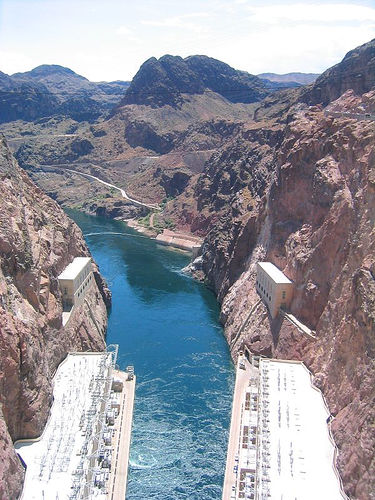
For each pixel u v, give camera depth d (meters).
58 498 76.62
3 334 85.44
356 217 110.50
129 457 99.62
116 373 124.88
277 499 76.62
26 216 123.44
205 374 129.62
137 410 114.12
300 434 90.44
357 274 96.44
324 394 100.94
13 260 104.31
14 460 77.44
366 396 83.25
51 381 103.12
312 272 121.44
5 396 84.12
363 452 76.94
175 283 197.62
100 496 82.38
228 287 173.88
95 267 171.50
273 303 129.88
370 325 87.62
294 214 142.88
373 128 118.00
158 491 92.44
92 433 89.56
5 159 133.12
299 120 160.12
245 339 135.12
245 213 196.12
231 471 92.69
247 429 100.06
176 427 108.75
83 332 131.38
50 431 91.06
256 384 111.62
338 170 125.44
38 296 110.00
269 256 148.12
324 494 77.94
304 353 114.88
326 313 111.75
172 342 146.62
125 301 177.38
